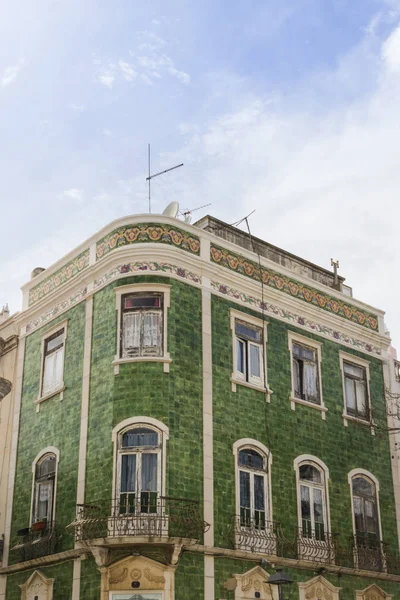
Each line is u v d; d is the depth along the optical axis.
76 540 19.16
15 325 26.16
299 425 23.72
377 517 25.03
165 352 20.83
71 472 21.28
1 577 22.70
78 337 22.86
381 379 27.55
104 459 20.17
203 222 25.31
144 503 19.34
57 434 22.39
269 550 21.14
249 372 22.95
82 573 19.62
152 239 22.05
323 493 23.61
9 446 24.30
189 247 22.62
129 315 21.45
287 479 22.62
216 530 20.12
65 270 24.45
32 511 22.33
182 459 20.03
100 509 19.45
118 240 22.38
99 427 20.73
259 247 26.45
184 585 18.91
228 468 21.09
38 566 21.44
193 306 21.98
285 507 22.22
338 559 22.98
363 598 23.33
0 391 19.75
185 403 20.70
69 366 22.86
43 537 21.42
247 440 21.89
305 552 22.08
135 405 20.25
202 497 20.09
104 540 18.53
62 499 21.30
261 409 22.75
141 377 20.52
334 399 25.34
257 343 23.56
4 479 24.00
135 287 21.53
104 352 21.52
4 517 23.39
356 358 26.83
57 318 24.17
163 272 21.61
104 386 21.05
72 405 22.14
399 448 26.89
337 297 27.03
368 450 25.75
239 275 23.59
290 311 25.03
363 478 25.17
